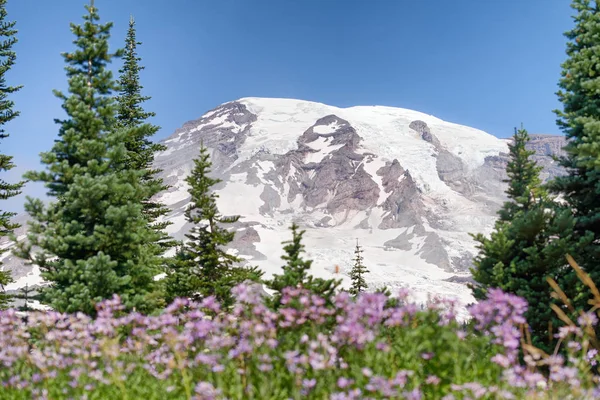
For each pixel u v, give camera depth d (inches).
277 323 278.7
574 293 565.0
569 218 617.9
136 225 632.4
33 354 287.9
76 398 248.8
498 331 234.8
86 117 643.5
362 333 230.8
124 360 285.9
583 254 634.8
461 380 222.8
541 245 636.1
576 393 213.3
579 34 735.7
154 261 674.8
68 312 538.0
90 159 647.8
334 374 231.0
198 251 881.5
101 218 628.4
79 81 665.0
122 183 678.5
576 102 712.4
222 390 217.8
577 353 274.2
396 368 231.8
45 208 606.9
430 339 233.8
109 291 572.7
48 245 585.6
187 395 224.5
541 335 546.0
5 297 887.7
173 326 291.7
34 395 253.9
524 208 992.2
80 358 281.6
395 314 248.8
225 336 269.6
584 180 721.0
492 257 654.5
